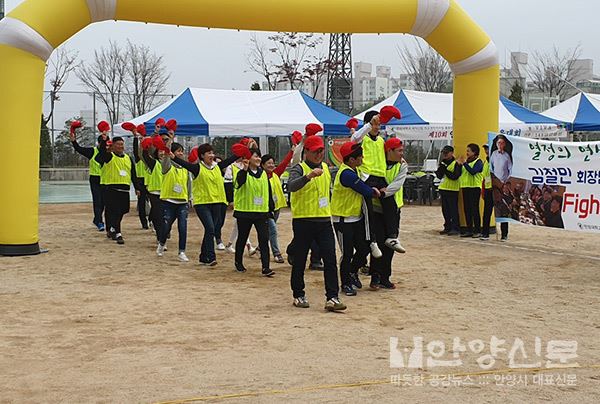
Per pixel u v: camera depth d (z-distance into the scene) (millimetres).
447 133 21984
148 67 57156
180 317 7422
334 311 7691
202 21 12508
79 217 18922
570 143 11750
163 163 11336
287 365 5660
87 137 32906
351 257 8570
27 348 6184
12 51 11219
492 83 14516
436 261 11406
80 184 32719
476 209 14430
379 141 8750
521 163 12297
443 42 14047
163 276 9977
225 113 20531
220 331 6809
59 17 11484
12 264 10883
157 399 4848
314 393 4980
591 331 6859
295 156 8969
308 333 6719
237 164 11773
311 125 8273
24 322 7164
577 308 7922
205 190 10883
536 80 50906
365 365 5672
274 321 7230
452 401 4832
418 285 9312
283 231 15750
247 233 10219
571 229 11828
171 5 12164
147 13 12164
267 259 9969
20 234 11672
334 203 8508
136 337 6578
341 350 6117
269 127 20062
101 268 10625
